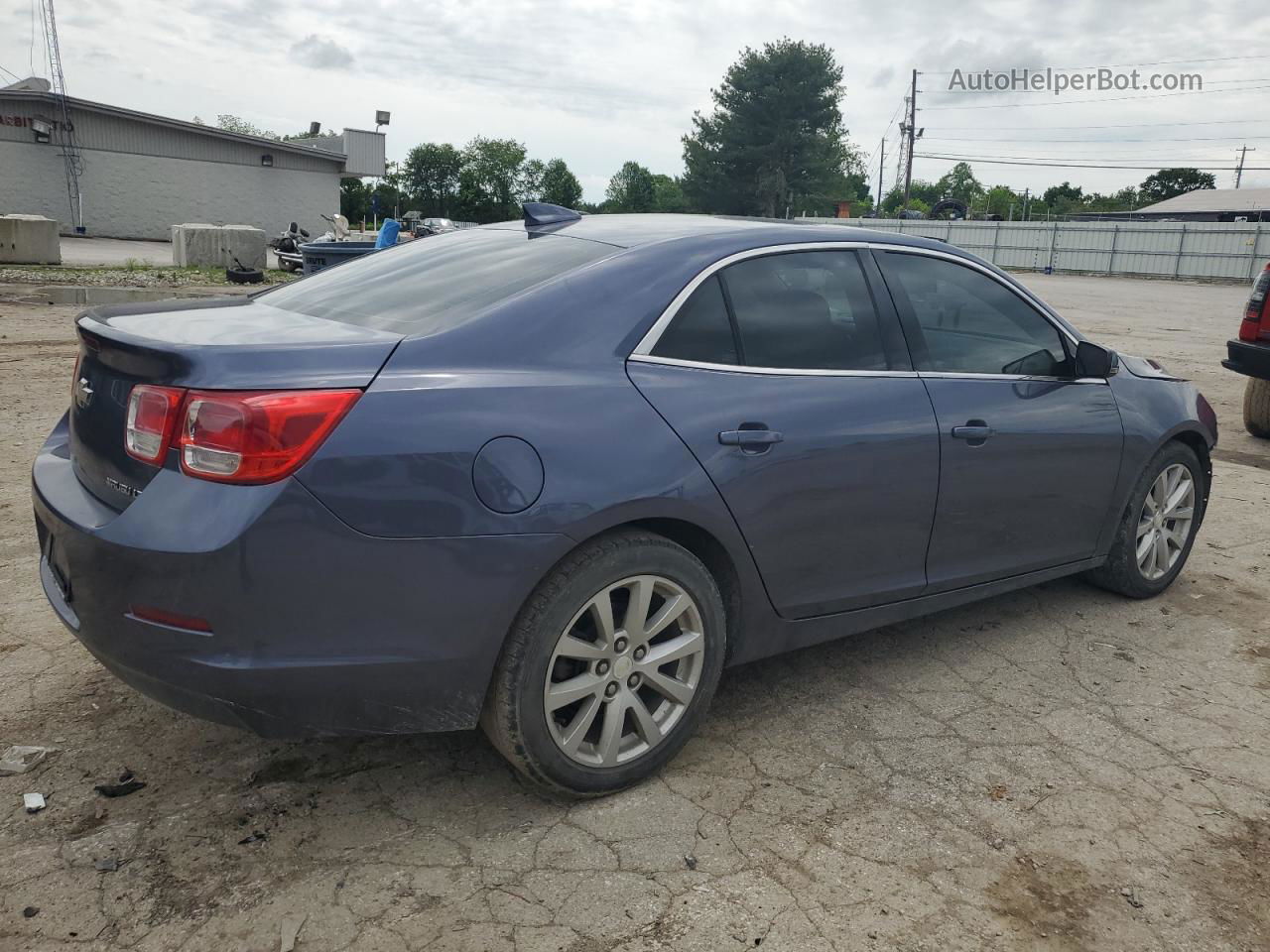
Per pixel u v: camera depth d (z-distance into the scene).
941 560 3.48
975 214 103.19
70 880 2.35
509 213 98.38
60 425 3.09
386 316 2.77
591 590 2.57
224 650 2.22
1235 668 3.76
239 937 2.18
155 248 30.94
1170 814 2.78
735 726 3.21
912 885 2.44
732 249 3.04
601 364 2.66
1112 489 4.09
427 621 2.36
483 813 2.68
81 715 3.09
